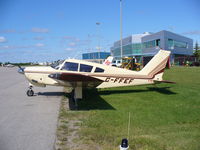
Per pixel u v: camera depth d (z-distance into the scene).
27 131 4.17
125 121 4.88
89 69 7.82
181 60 47.12
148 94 8.52
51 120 4.95
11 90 10.27
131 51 61.94
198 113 5.66
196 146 3.46
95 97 7.91
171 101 7.15
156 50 51.44
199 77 15.72
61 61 8.02
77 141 3.65
